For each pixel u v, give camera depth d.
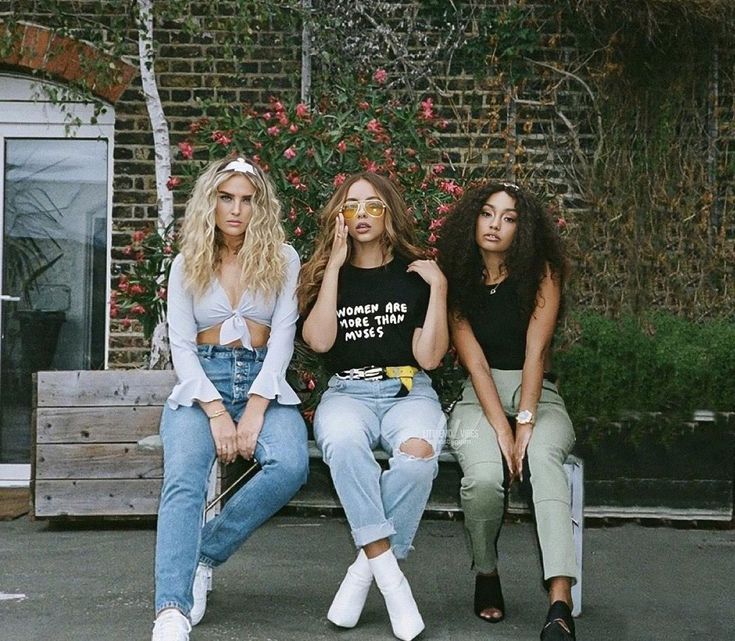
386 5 7.03
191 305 3.97
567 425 4.00
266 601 4.30
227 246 4.04
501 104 7.12
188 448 3.75
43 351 7.54
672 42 7.06
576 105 7.12
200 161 6.13
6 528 6.01
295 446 3.84
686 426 6.08
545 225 4.18
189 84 7.06
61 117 7.41
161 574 3.58
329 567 4.97
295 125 5.58
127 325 7.14
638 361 6.08
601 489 6.10
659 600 4.54
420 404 3.97
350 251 4.16
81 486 5.88
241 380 3.97
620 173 7.12
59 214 7.56
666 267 7.15
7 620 4.05
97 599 4.39
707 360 6.08
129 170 7.12
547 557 3.65
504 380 4.15
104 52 6.73
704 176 7.16
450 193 5.61
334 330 4.01
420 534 5.83
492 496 3.87
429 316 3.97
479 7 7.09
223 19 6.75
